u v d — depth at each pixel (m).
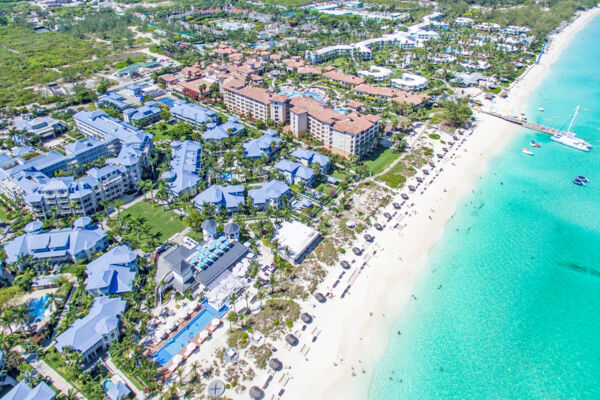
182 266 152.00
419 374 131.50
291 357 132.88
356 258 174.50
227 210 196.75
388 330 144.88
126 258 157.62
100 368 125.50
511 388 128.50
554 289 164.62
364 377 129.12
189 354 131.25
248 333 139.62
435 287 163.62
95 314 132.75
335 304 152.62
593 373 133.00
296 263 169.00
